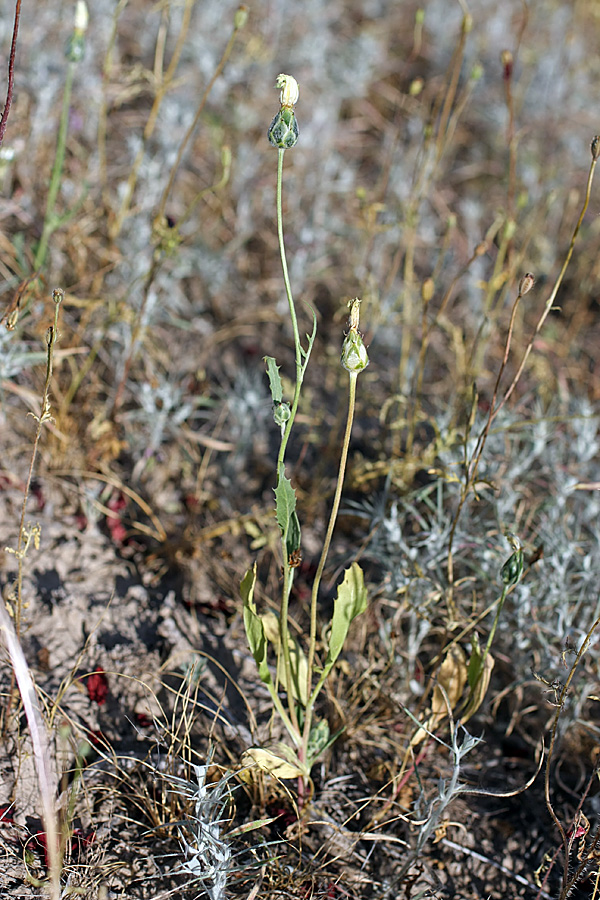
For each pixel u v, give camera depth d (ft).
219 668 2.78
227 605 2.93
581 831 2.50
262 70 4.79
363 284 3.38
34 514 3.00
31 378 3.15
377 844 2.59
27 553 2.90
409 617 2.83
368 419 3.50
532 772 2.74
